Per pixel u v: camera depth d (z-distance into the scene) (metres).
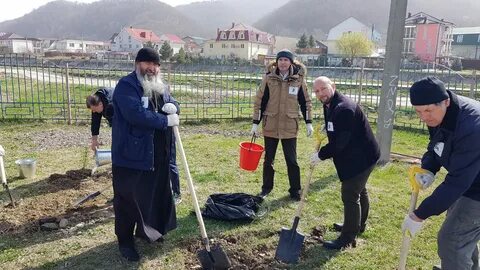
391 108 7.16
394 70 7.00
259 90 5.39
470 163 2.64
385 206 5.37
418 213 2.85
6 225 4.52
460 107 2.70
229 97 15.95
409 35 59.44
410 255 4.13
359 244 4.31
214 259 3.66
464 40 64.75
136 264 3.86
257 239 4.39
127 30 90.38
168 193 4.06
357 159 3.91
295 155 5.41
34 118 10.47
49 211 4.95
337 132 3.79
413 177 3.13
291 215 5.01
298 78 5.25
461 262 3.00
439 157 2.87
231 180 6.30
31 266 3.80
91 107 5.22
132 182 3.72
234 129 10.61
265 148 5.50
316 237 4.43
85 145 8.38
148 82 3.73
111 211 4.96
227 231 4.52
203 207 5.13
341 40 57.38
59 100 14.23
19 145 8.23
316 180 6.38
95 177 6.16
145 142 3.67
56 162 7.08
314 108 13.22
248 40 73.75
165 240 4.29
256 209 5.04
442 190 2.73
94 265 3.84
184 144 8.70
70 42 105.31
